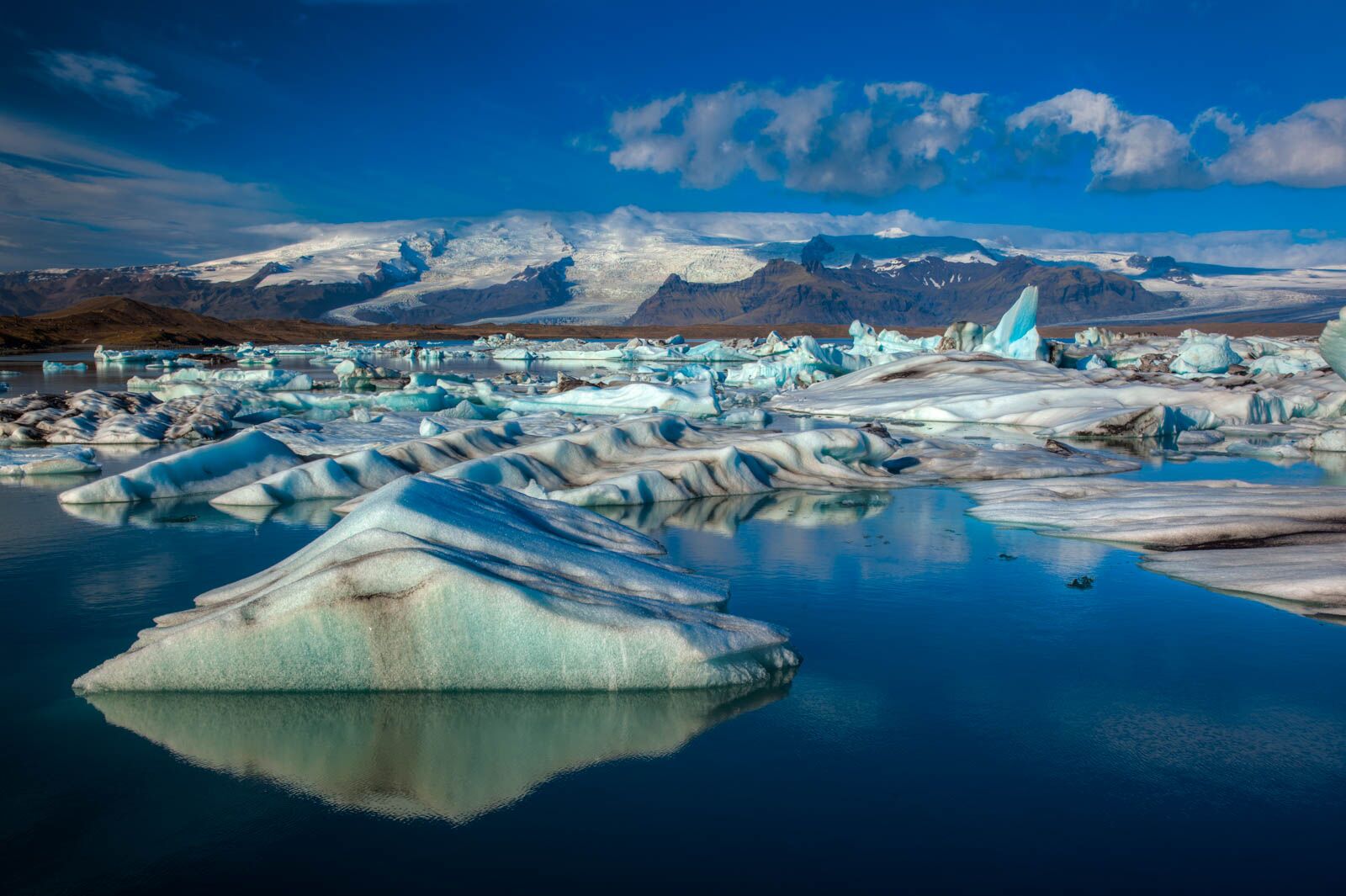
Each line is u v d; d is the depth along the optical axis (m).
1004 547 7.95
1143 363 33.66
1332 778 3.62
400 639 4.59
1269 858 3.03
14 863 3.00
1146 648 5.21
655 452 12.21
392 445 11.98
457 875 2.92
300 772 3.71
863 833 3.18
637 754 3.87
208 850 3.10
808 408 24.72
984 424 20.72
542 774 3.67
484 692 4.61
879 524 9.05
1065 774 3.65
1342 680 4.71
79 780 3.63
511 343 87.06
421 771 3.71
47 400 19.45
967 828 3.22
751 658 4.83
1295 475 12.62
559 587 5.03
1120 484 11.05
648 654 4.61
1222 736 4.01
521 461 10.75
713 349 66.81
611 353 59.94
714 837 3.15
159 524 8.80
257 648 4.56
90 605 5.99
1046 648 5.21
